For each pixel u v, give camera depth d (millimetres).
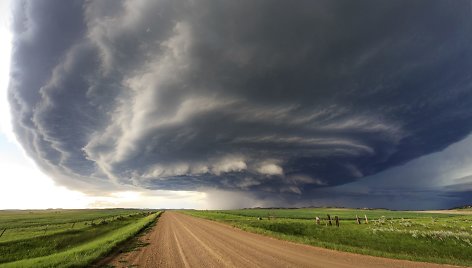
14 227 57219
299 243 21938
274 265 13328
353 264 13484
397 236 24047
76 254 17234
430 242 22047
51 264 14602
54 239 29984
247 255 16344
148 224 47719
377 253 16484
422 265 13578
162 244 22281
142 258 16141
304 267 12766
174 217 76000
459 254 19453
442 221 44375
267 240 24109
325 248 19094
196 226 41938
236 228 37344
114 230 43281
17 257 22281
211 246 20562
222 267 13203
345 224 36906
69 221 78062
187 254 17172
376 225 34406
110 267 13766
